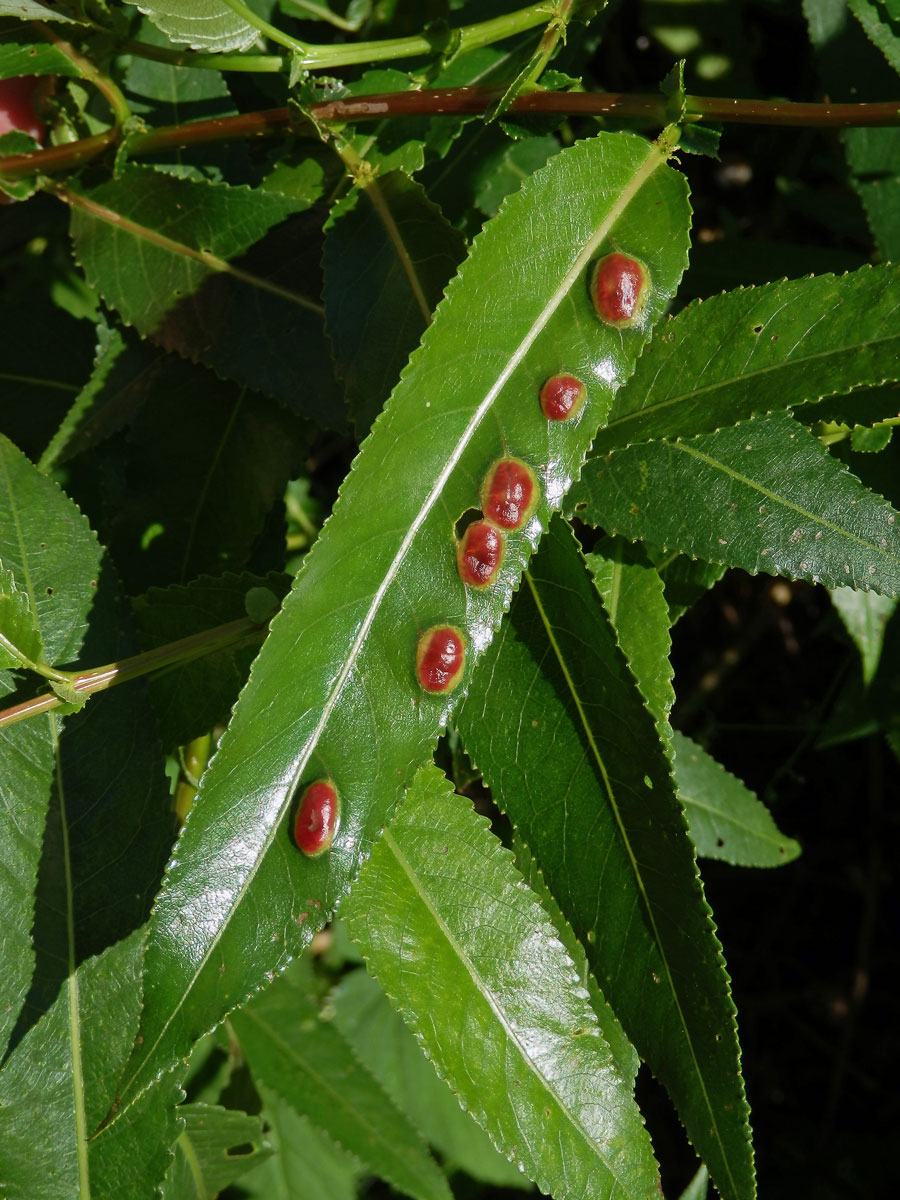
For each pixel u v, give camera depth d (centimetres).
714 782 29
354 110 23
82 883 22
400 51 23
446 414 20
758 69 32
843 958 43
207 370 26
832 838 41
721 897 43
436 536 20
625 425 22
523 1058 22
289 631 19
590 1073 22
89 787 22
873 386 22
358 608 19
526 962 22
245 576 23
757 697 39
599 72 34
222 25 22
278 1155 32
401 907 22
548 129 23
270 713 19
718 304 22
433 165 27
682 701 39
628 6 33
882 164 27
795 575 22
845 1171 41
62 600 23
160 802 23
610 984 21
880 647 28
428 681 19
